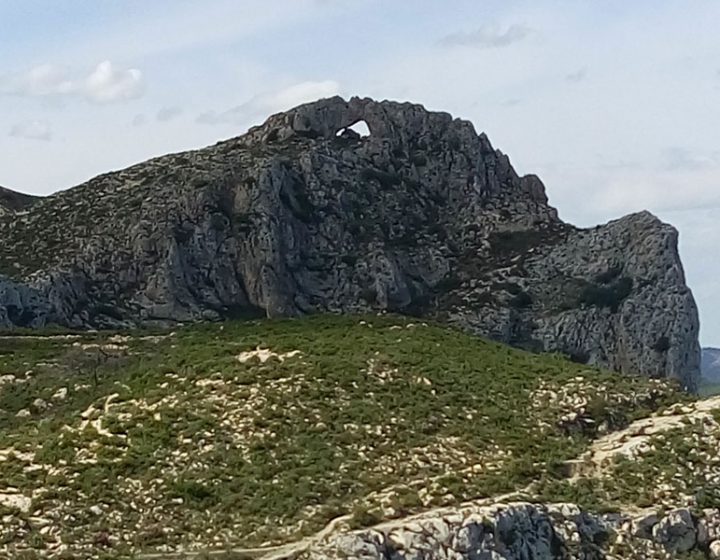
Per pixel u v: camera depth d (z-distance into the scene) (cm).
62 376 11550
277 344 10531
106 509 7356
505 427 9025
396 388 9312
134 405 8875
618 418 9562
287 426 8475
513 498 7669
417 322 12606
